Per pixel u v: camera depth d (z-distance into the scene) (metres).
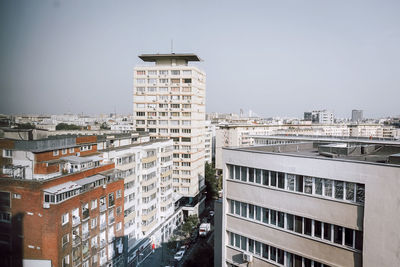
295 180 19.84
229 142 123.00
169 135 78.56
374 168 16.47
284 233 20.33
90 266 39.09
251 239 22.22
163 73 78.19
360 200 17.33
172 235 65.25
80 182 37.59
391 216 16.00
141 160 55.75
